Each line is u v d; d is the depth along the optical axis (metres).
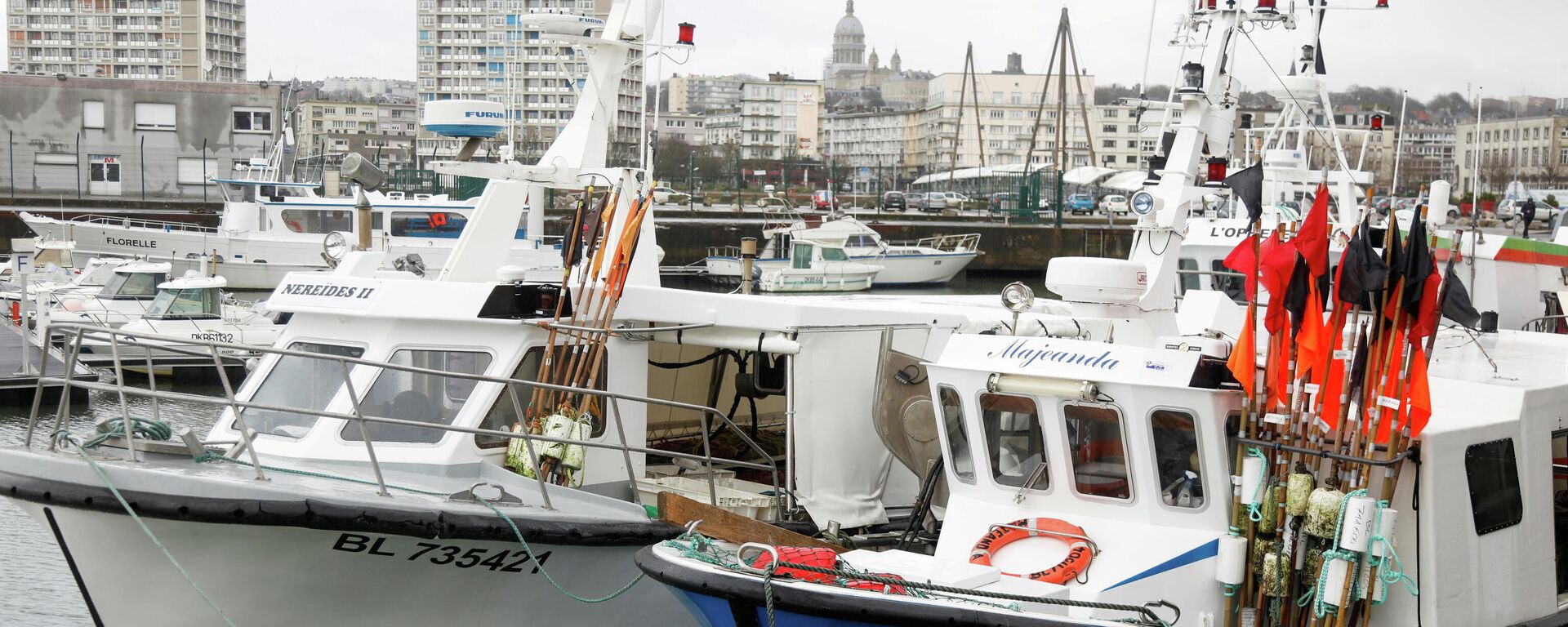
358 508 7.39
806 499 9.66
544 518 8.04
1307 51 16.69
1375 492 7.62
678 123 179.00
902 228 60.50
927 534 9.79
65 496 7.04
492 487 8.24
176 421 21.19
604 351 9.27
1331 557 7.23
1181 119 11.14
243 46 163.25
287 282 9.41
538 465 8.45
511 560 8.07
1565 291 19.86
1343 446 7.46
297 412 7.73
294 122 69.69
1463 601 7.87
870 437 10.04
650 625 8.94
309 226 39.69
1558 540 9.42
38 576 13.63
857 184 126.81
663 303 9.50
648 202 9.40
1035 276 59.34
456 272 9.97
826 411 9.79
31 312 29.09
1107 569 7.74
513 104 11.82
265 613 7.60
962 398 8.28
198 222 53.44
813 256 48.53
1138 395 7.61
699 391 11.77
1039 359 7.95
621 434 8.68
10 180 65.75
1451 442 7.72
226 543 7.27
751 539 8.73
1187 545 7.68
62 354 25.97
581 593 8.45
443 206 37.16
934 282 52.00
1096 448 7.91
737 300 9.62
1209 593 7.66
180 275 39.44
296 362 9.11
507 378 8.41
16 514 15.66
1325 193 7.52
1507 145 93.94
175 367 25.42
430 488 8.27
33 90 65.81
